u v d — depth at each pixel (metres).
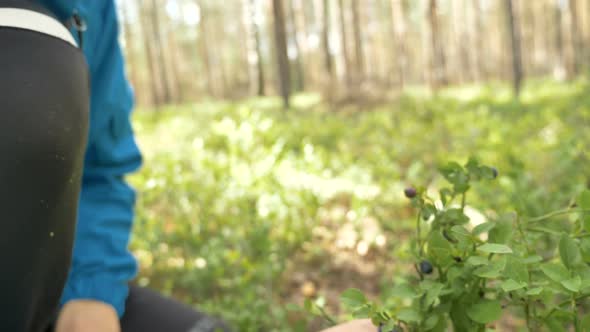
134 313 1.17
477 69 38.84
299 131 10.00
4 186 0.63
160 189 4.93
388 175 5.88
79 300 1.05
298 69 40.78
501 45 43.19
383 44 49.88
